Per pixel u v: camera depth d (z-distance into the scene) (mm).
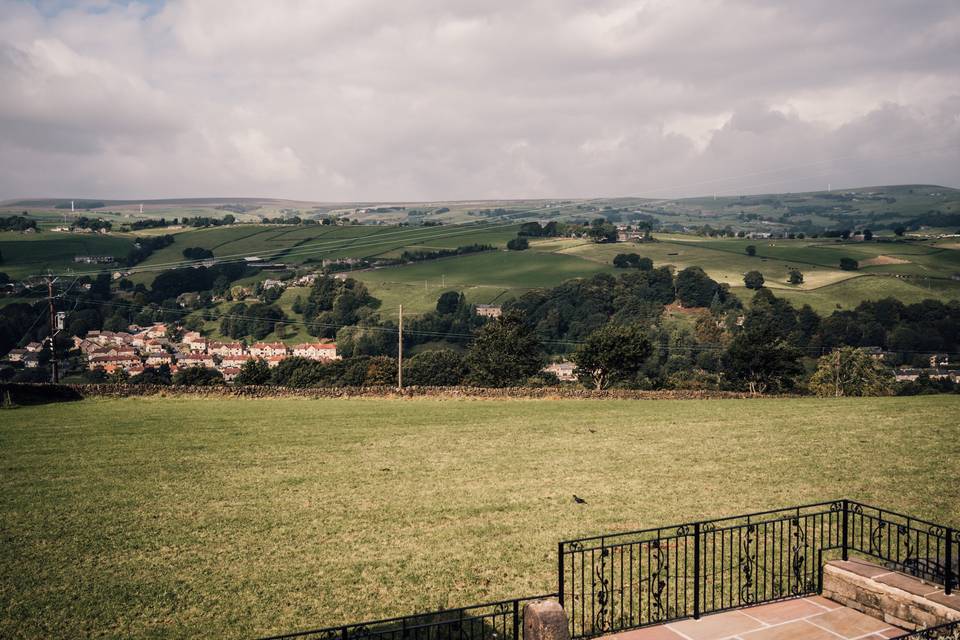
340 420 39938
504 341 79000
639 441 33375
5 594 16016
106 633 14148
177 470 27828
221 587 16453
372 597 15859
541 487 24984
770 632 11883
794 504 21938
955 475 24703
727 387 82562
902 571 12891
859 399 47281
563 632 10523
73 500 23516
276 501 23516
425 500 23500
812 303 137625
